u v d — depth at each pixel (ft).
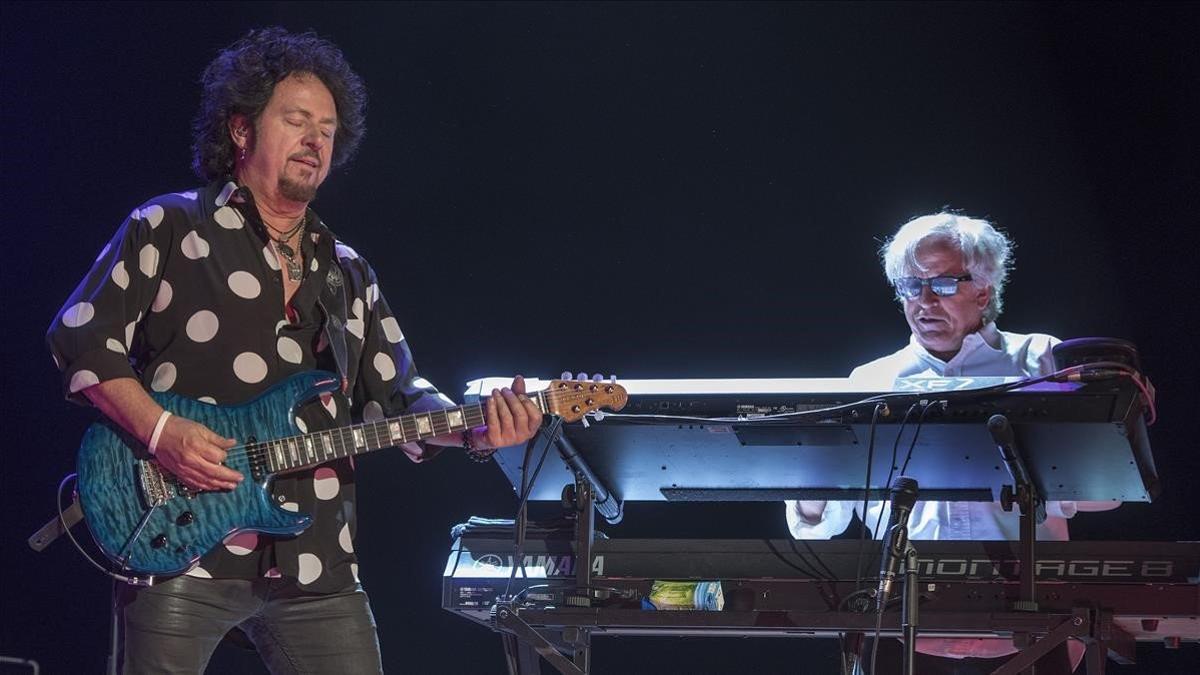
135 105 66.33
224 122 32.60
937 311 42.68
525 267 67.72
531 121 68.33
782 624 32.53
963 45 64.75
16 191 65.87
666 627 32.86
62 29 66.49
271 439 29.73
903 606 30.40
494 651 64.64
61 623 63.57
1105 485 33.01
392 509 66.23
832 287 65.10
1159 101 61.72
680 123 67.26
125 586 29.40
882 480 34.27
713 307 66.08
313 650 31.09
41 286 65.41
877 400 30.99
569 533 35.06
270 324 30.68
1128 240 61.62
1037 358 42.22
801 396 31.68
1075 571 32.04
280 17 67.92
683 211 66.90
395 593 65.57
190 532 28.76
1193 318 60.29
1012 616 31.30
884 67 65.67
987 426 30.45
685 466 34.32
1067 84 63.16
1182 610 31.27
